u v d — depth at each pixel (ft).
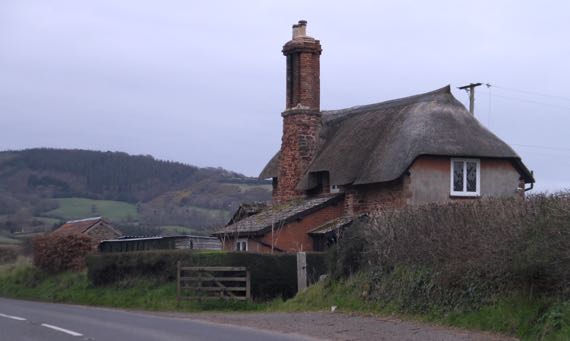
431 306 57.93
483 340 47.16
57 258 110.42
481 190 93.71
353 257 70.38
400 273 63.36
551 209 47.91
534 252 47.80
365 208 97.50
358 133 104.88
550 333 44.83
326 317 62.90
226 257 80.89
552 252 46.65
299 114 111.75
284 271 81.97
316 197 106.63
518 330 47.85
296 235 99.35
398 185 91.40
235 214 124.98
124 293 90.48
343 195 101.24
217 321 63.26
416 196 90.53
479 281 54.44
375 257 67.72
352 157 100.83
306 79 112.27
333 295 70.18
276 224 98.43
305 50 112.27
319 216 100.53
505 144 95.50
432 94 100.42
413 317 58.65
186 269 81.15
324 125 114.93
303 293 75.20
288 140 112.78
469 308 54.19
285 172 112.88
